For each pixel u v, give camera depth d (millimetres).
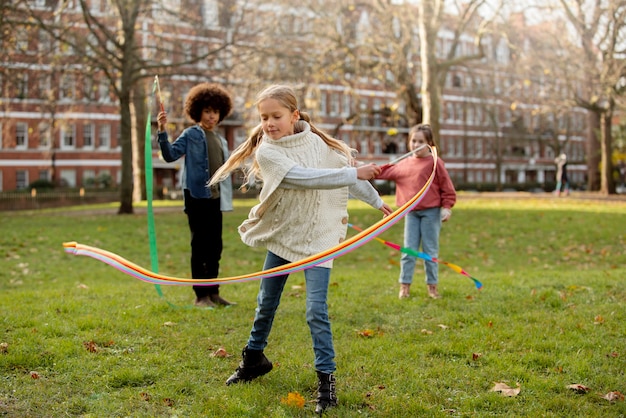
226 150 6168
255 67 22844
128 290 7309
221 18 22703
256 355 3871
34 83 21141
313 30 25125
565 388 3814
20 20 19078
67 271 10492
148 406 3516
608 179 30969
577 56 26906
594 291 6812
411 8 26531
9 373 3932
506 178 69438
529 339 4789
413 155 6578
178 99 24031
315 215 3598
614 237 14188
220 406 3461
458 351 4520
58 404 3500
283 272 3303
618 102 25484
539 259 12195
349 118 30562
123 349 4520
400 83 27672
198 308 5914
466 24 24578
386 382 3912
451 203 6484
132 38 20516
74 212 22828
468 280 8055
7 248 12562
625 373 4094
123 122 21000
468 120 63312
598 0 25016
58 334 4809
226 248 13297
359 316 5652
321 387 3484
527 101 31250
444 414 3398
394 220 3391
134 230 15469
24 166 45531
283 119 3518
